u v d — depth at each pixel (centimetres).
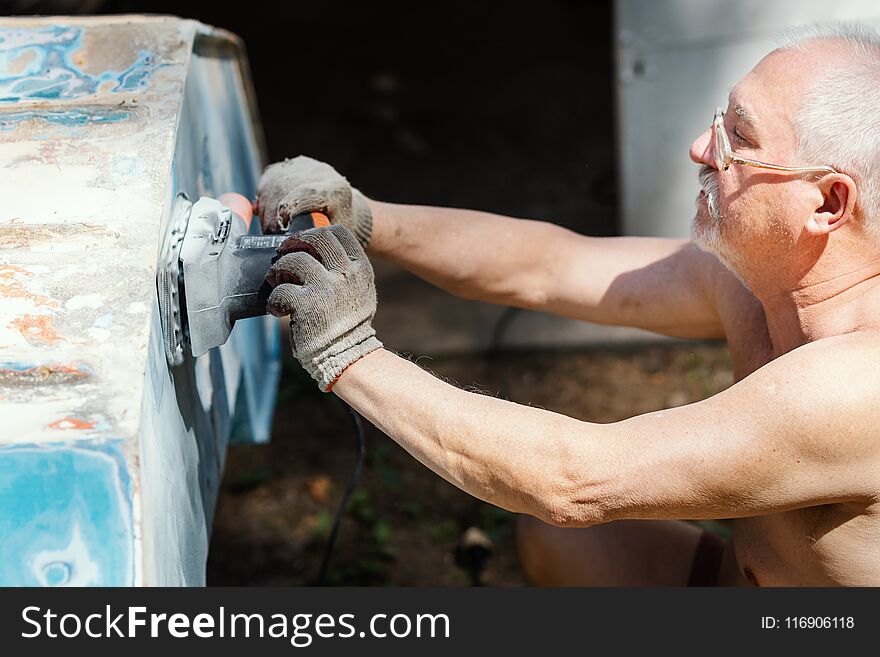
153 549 122
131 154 151
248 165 275
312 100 661
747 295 197
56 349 123
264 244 156
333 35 737
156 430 131
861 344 151
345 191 186
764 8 394
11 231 138
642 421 151
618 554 218
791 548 175
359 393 152
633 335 429
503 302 222
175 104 164
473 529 328
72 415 116
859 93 154
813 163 156
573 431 149
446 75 686
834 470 150
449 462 151
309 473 364
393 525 340
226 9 770
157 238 138
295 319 148
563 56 704
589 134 614
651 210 432
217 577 316
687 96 411
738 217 165
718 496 150
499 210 542
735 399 149
